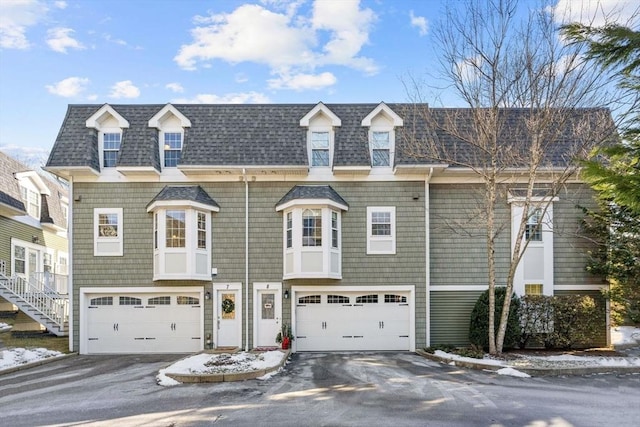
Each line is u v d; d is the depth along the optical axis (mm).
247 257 14734
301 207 14258
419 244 14789
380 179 14977
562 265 14812
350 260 14789
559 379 10180
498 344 12781
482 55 12648
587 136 11734
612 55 3525
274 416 7434
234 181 14992
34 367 12094
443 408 7848
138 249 14656
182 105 15820
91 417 7508
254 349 14164
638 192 3117
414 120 14234
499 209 15000
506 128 14852
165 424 7090
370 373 10953
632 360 11805
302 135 15211
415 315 14617
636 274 13406
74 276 14555
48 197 23109
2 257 18906
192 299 14773
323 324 14742
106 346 14539
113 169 14906
